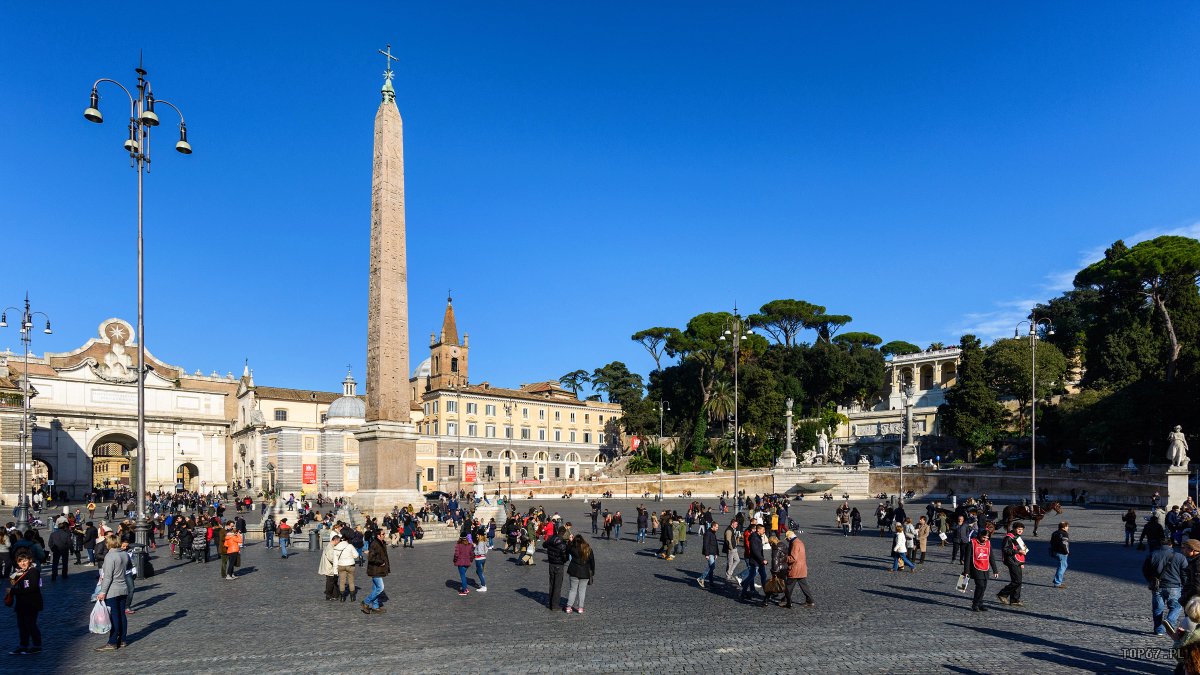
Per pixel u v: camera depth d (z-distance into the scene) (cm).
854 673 1141
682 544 2923
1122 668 1171
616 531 3706
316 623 1553
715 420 10575
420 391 11656
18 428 6575
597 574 2327
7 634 1498
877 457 9862
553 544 1695
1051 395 8369
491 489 9225
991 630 1443
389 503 3497
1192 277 7562
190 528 2919
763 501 5250
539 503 7606
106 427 9250
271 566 2612
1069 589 1936
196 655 1293
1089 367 8225
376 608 1673
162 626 1549
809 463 8462
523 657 1246
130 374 9650
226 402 10775
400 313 3653
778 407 9594
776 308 12081
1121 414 6512
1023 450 8038
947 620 1545
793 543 1711
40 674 1185
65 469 8881
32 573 1338
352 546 1847
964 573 1909
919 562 2542
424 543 3384
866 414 11038
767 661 1213
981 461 8225
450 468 10006
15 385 7281
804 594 1736
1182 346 7312
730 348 9869
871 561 2612
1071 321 9881
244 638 1420
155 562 2758
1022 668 1169
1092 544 3097
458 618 1591
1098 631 1432
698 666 1185
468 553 1923
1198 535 2269
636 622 1536
